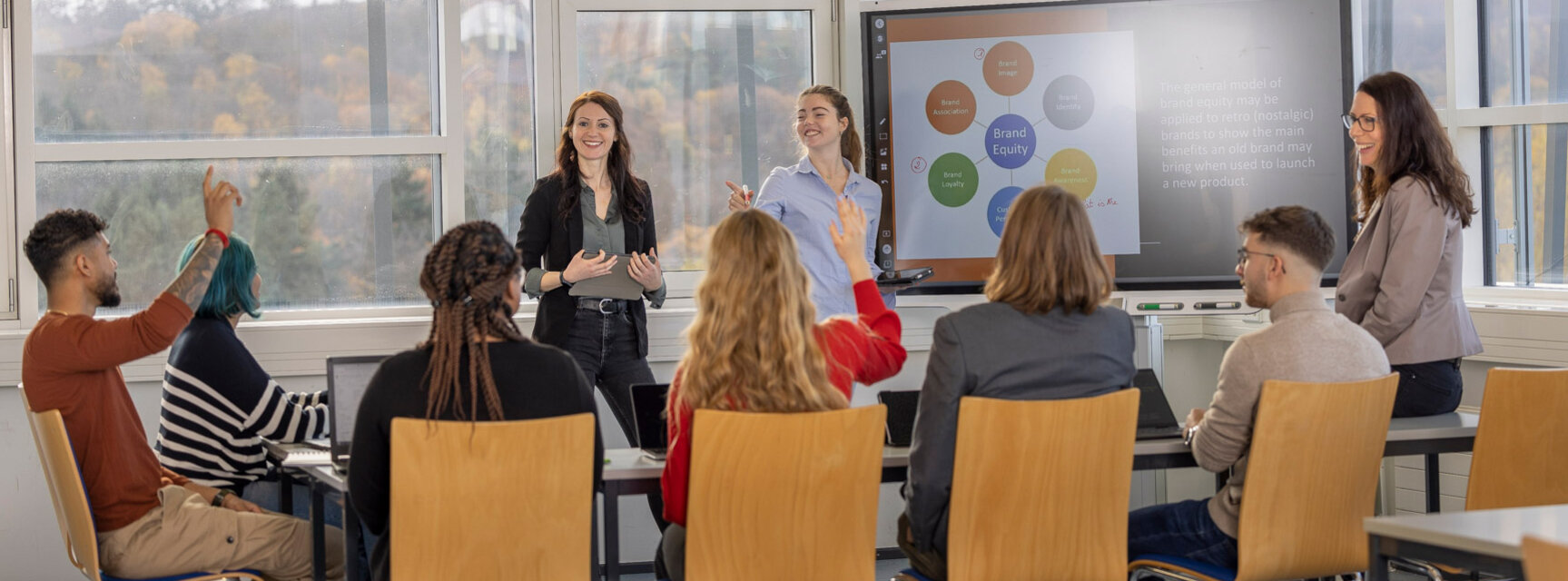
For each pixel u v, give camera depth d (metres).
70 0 3.84
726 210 4.14
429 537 2.11
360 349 3.87
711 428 2.13
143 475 2.74
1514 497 2.60
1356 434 2.43
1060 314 2.38
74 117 3.85
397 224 4.02
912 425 2.69
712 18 4.14
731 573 2.20
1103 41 3.94
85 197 3.86
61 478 2.60
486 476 2.12
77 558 2.73
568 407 2.21
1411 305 2.99
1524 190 4.03
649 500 3.61
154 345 2.67
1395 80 3.12
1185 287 3.94
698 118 4.14
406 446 2.08
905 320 4.16
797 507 2.21
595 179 3.63
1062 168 3.96
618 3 4.07
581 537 2.19
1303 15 3.91
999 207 3.97
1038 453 2.30
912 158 3.97
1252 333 2.50
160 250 3.89
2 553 3.78
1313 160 3.91
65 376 2.68
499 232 2.21
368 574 2.93
